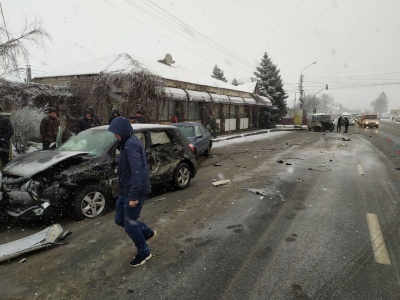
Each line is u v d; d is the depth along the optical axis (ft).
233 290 10.18
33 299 9.73
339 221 16.31
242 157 42.09
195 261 12.12
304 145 58.90
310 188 23.47
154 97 51.29
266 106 121.60
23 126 35.96
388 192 22.22
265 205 19.25
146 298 9.78
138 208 11.62
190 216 17.28
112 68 52.08
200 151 38.96
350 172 29.96
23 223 16.42
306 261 12.03
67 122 53.52
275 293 10.01
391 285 10.42
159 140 21.67
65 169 16.26
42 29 34.53
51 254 12.78
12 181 15.44
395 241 13.84
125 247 13.42
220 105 85.05
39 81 61.11
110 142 18.40
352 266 11.65
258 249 13.10
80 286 10.44
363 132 102.63
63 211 16.44
